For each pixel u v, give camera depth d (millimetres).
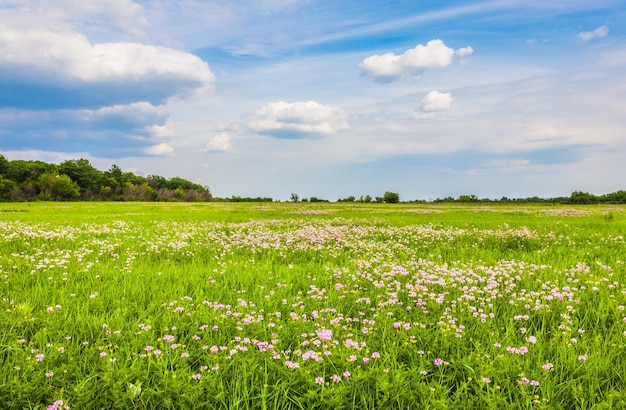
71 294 6148
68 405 3254
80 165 122375
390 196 76312
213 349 4094
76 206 47125
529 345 4480
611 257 9320
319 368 3922
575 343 4484
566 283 7082
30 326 4895
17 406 3281
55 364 3973
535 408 3307
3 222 19078
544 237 13188
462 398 3561
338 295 6574
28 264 8500
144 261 9586
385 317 5355
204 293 6660
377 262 9109
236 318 5152
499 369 3816
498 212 31516
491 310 5746
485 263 8906
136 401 3434
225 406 3309
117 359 3963
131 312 5574
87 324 5012
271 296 6352
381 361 4129
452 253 10633
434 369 4070
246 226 18344
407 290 6719
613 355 4199
